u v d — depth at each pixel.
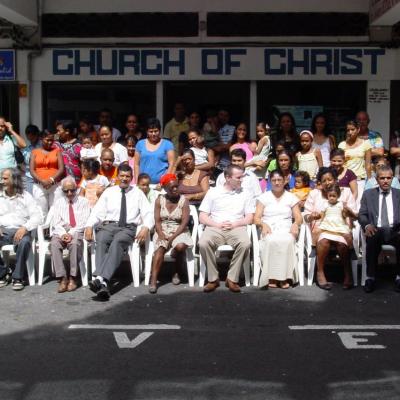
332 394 4.69
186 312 6.70
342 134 10.76
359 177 8.77
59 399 4.61
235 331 6.09
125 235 7.53
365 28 10.52
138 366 5.22
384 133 10.66
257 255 7.74
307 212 7.84
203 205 7.72
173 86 10.79
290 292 7.43
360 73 10.57
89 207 7.87
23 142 9.06
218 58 10.59
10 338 5.90
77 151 9.23
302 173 8.40
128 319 6.46
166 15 10.58
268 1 10.49
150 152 8.89
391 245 7.60
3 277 7.81
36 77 10.77
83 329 6.15
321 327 6.19
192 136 8.96
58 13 10.64
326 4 10.48
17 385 4.85
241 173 7.68
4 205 7.87
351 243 7.53
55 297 7.28
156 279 7.49
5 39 10.70
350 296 7.26
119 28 10.62
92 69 10.70
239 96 10.77
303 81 10.67
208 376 5.02
